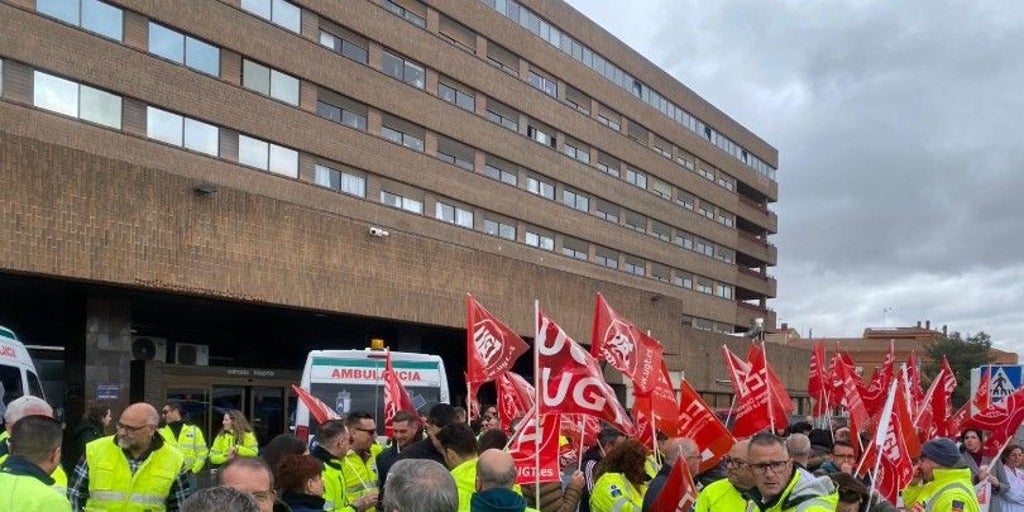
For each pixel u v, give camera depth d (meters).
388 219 33.19
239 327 28.44
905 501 7.37
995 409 10.18
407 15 35.12
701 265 60.41
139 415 5.91
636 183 53.22
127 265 17.94
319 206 29.98
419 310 26.39
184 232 19.22
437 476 3.69
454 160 37.41
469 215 38.25
